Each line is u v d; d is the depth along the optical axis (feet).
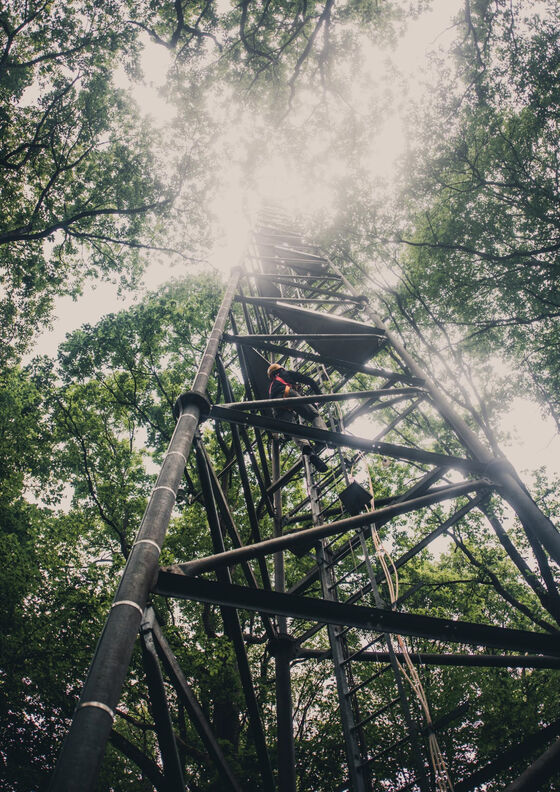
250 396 23.65
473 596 44.27
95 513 46.83
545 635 8.56
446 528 14.98
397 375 18.71
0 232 44.19
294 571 45.52
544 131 38.09
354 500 15.89
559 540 11.52
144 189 42.65
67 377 49.98
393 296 47.60
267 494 20.63
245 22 35.17
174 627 33.01
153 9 36.76
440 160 38.52
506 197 40.40
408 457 13.12
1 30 37.45
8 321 50.80
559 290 41.04
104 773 29.27
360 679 40.91
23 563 35.50
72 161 43.24
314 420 19.44
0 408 47.83
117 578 36.11
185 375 53.26
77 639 31.12
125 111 41.73
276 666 15.05
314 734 38.86
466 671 36.76
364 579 45.68
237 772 29.07
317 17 35.55
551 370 47.34
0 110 39.24
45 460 49.19
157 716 6.84
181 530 38.37
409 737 11.80
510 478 13.07
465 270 42.45
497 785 33.45
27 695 30.94
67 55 38.37
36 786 28.86
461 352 47.32
